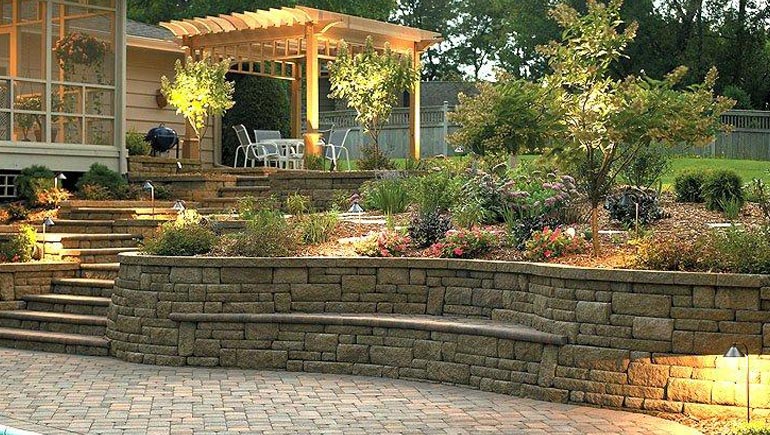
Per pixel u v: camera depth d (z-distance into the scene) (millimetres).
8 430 6613
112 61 19594
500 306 10945
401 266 11562
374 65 19641
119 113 19547
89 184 18391
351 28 20703
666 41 37094
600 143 10562
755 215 13508
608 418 9031
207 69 20828
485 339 10359
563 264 10539
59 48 18828
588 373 9594
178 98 20906
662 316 9250
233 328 11672
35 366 11602
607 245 11312
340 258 11703
